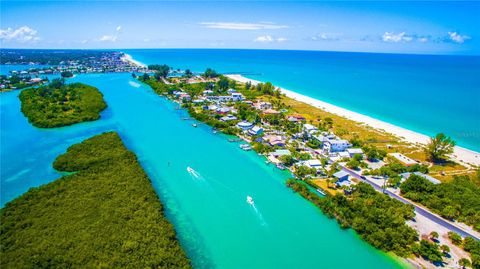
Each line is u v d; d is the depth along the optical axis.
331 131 158.12
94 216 77.06
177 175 109.56
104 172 100.69
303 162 118.00
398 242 73.94
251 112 182.25
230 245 74.69
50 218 75.94
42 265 61.12
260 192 99.50
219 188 101.31
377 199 89.38
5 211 78.56
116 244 67.44
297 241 76.81
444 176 109.75
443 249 71.06
